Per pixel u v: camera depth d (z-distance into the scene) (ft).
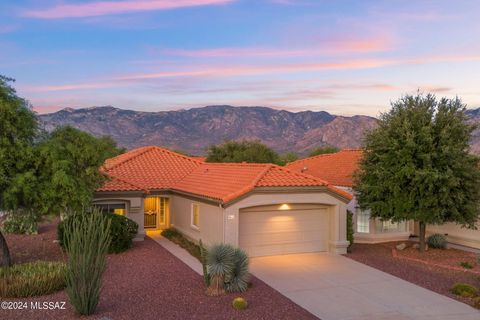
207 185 68.44
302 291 45.65
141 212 70.33
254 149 159.12
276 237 62.13
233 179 66.18
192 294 43.11
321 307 40.93
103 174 60.70
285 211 62.69
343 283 48.85
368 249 68.90
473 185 61.67
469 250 69.87
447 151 59.57
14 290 40.32
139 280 47.42
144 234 70.69
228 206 57.00
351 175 73.82
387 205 64.64
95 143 55.52
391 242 75.87
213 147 167.73
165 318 36.37
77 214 57.41
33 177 46.37
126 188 68.74
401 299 43.65
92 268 36.73
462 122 62.90
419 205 62.03
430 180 59.82
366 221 76.13
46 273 43.45
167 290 44.14
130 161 86.69
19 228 74.13
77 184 51.44
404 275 52.65
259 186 58.13
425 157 60.39
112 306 38.93
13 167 47.14
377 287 47.57
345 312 39.78
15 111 46.93
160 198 81.35
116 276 48.80
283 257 61.05
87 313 36.40
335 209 64.03
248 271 48.80
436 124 62.44
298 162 109.60
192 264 55.11
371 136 67.36
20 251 61.00
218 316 37.24
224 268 43.62
